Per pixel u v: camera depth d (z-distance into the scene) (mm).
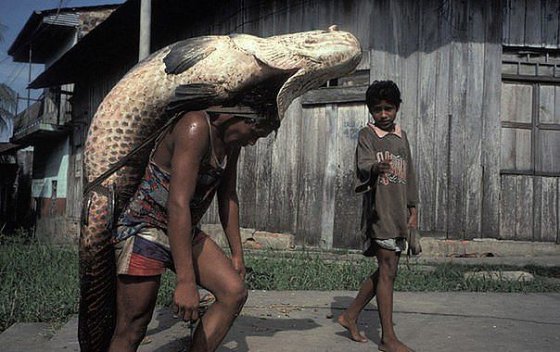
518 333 3635
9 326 3832
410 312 4203
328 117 8953
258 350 3186
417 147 8570
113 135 2209
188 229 2041
